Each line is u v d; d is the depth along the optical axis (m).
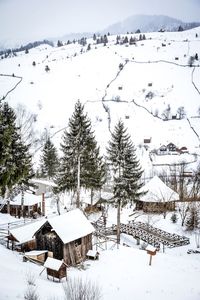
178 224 63.06
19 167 48.44
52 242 41.47
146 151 144.50
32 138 143.25
